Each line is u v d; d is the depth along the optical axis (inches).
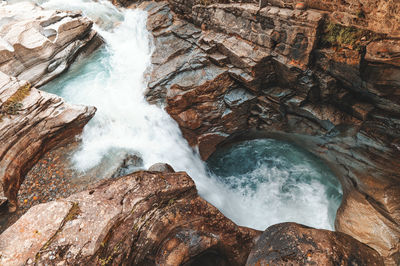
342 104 321.4
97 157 352.2
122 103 420.8
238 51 363.3
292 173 410.3
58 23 447.8
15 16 452.4
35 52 407.2
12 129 309.6
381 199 309.1
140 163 363.6
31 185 311.3
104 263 204.7
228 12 379.6
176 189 260.7
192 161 406.0
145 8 576.4
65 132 356.2
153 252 237.9
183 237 251.4
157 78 429.1
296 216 372.8
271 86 366.9
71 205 223.9
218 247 261.3
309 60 309.3
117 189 244.7
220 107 386.6
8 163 295.6
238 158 444.8
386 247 293.1
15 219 282.4
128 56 500.7
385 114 289.7
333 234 222.8
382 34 249.0
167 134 407.8
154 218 244.8
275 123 379.9
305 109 339.9
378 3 242.4
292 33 307.6
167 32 483.8
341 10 274.7
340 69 291.4
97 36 518.0
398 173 300.2
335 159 363.9
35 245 198.4
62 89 428.5
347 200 343.9
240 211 383.9
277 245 221.3
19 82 342.6
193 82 388.8
